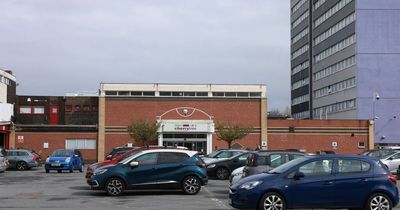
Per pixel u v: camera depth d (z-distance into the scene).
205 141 56.59
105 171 18.38
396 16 73.69
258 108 57.50
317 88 92.00
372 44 73.56
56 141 56.03
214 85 57.84
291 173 13.11
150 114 56.81
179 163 18.97
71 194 18.98
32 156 38.06
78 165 35.31
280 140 57.41
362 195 13.16
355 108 74.31
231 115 57.31
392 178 13.46
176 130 56.06
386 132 72.81
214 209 14.75
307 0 98.06
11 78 71.19
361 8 73.88
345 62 78.56
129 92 57.16
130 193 19.39
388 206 13.25
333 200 13.06
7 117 53.09
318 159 13.35
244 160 27.09
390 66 73.44
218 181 25.88
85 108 73.56
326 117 86.88
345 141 57.84
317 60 92.44
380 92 73.38
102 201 16.70
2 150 33.38
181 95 57.66
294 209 13.41
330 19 85.50
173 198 17.70
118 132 56.34
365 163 13.46
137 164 18.53
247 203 12.88
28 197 17.89
